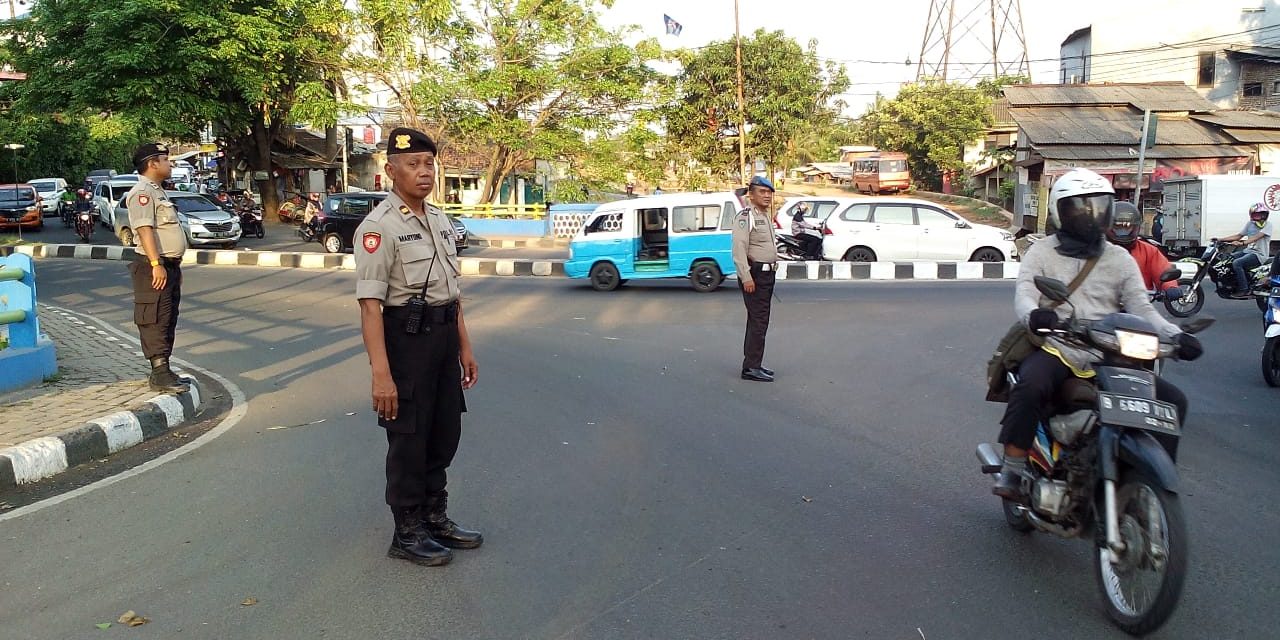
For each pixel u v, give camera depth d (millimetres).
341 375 8633
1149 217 26672
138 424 6398
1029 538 4457
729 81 36062
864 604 3742
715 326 11367
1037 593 3838
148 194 7020
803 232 19156
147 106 27531
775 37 36469
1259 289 11914
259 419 6988
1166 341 3525
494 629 3547
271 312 12891
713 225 14875
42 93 28812
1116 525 3506
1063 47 45875
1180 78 37531
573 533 4555
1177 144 28188
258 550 4352
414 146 4062
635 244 15086
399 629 3553
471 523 4703
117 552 4336
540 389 7867
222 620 3635
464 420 6789
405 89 29625
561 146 30078
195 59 27938
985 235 18578
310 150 40812
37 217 29812
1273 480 5352
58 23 28250
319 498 5094
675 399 7492
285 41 29125
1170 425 3391
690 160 37344
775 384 8078
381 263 4000
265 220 35406
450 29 29422
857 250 18812
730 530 4578
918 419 6828
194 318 12375
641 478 5418
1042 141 28266
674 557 4242
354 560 4230
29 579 4035
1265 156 28281
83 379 7746
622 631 3520
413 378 4094
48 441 5672
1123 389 3480
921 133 48969
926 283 16109
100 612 3707
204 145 47000
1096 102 31000
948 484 5297
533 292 15109
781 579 3988
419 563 4168
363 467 5664
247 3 29875
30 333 7711
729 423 6715
